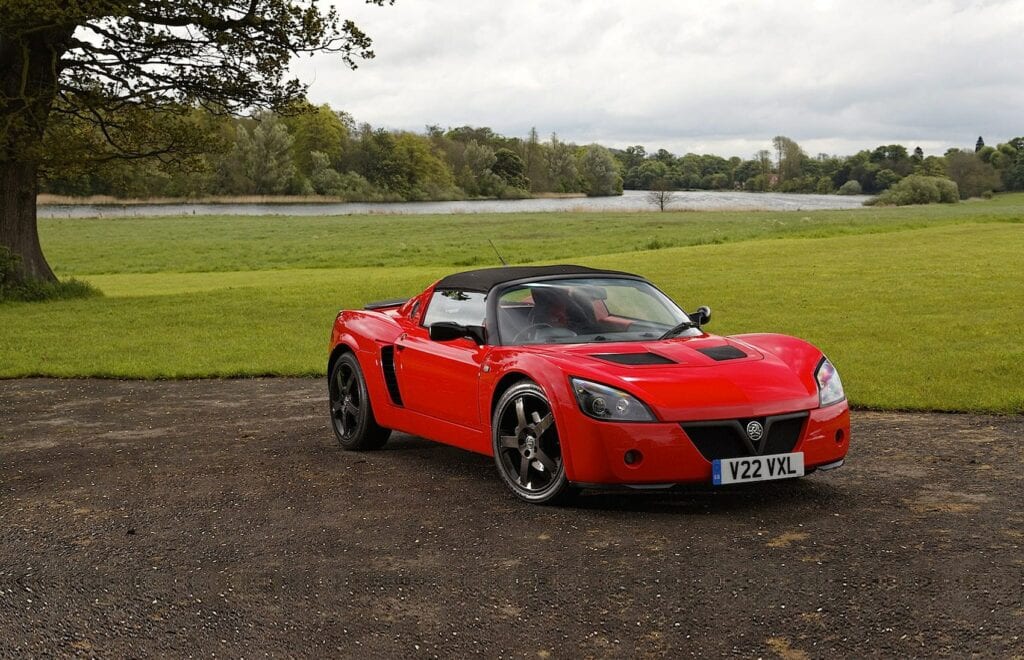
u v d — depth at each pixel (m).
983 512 4.88
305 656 3.49
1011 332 12.80
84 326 16.77
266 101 23.14
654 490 4.93
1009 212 82.31
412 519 5.16
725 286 20.70
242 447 7.29
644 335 5.86
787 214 85.94
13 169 22.06
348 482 6.09
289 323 16.89
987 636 3.37
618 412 4.87
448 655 3.45
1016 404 7.94
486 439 5.76
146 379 11.19
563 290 6.14
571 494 5.22
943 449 6.46
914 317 14.90
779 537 4.57
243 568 4.45
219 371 11.25
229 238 61.84
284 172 152.12
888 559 4.18
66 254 48.12
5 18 18.73
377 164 165.62
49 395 10.13
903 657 3.25
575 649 3.45
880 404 8.12
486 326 5.97
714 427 4.86
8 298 21.25
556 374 5.15
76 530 5.16
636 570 4.19
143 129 22.53
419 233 65.44
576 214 96.81
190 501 5.70
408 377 6.48
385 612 3.86
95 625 3.84
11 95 21.17
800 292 19.16
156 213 106.25
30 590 4.25
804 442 5.00
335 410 7.34
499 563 4.37
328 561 4.51
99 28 21.70
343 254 45.03
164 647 3.61
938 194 142.00
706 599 3.83
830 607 3.69
